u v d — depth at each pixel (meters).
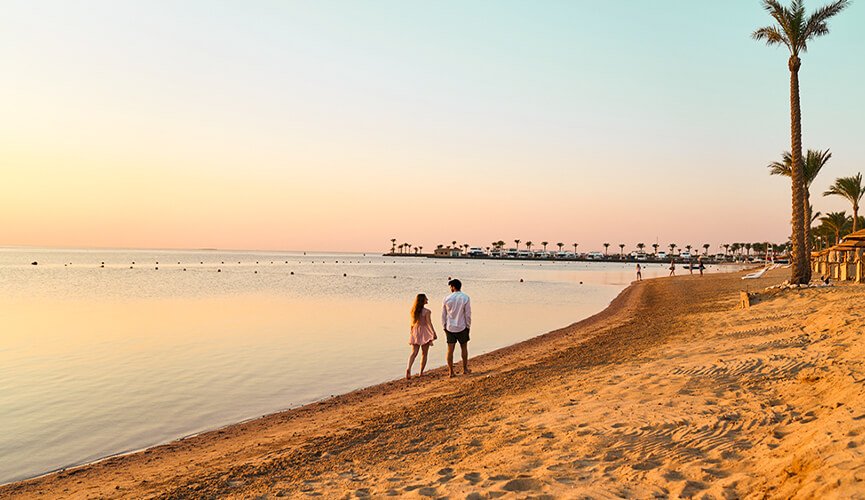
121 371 13.30
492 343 18.62
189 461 7.31
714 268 130.00
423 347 12.88
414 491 5.25
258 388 11.82
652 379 9.43
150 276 73.19
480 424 7.78
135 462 7.42
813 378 7.59
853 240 29.44
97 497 6.07
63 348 16.50
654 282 57.62
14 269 92.75
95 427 9.09
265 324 22.80
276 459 6.95
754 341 12.27
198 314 26.61
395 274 89.06
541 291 48.12
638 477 5.00
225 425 9.23
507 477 5.37
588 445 6.12
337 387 12.01
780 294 21.97
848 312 13.19
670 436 6.08
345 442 7.56
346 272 96.88
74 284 53.78
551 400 8.80
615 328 20.38
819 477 3.93
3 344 17.20
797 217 24.59
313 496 5.43
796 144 24.67
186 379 12.55
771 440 5.39
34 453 7.87
